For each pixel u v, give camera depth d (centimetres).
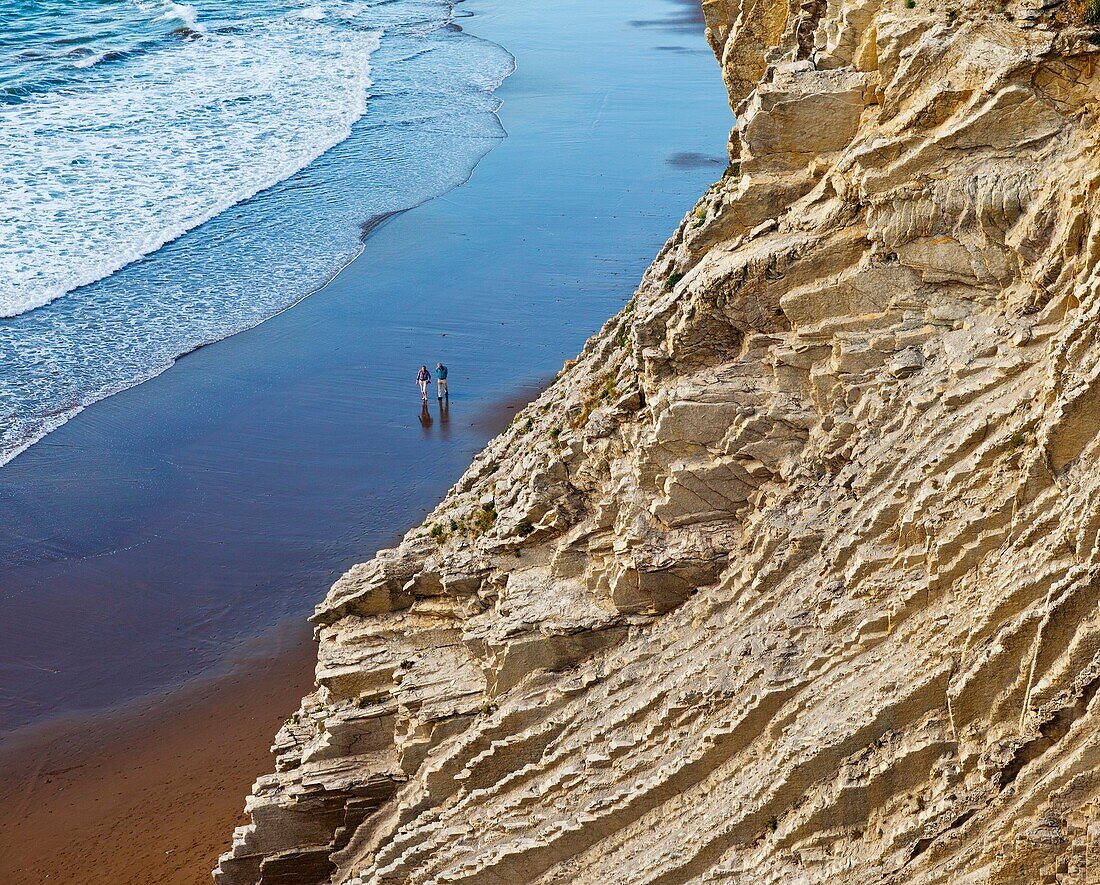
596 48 9119
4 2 8894
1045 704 1329
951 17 1697
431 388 4106
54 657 2870
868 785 1468
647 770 1695
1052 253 1545
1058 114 1574
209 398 3994
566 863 1727
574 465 2003
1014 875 1308
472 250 5178
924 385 1628
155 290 4675
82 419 3841
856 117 1788
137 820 2384
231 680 2794
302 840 2041
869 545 1602
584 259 5097
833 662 1576
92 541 3281
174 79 7425
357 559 3219
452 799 1911
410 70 8212
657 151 6550
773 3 2155
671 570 1794
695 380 1816
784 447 1753
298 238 5216
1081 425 1384
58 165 5762
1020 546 1430
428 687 1994
